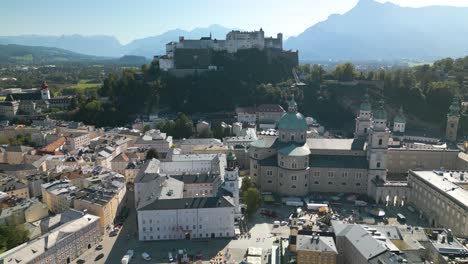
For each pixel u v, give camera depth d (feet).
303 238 538.06
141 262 578.25
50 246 554.05
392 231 551.59
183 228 645.51
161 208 637.71
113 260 587.68
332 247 517.55
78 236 600.39
